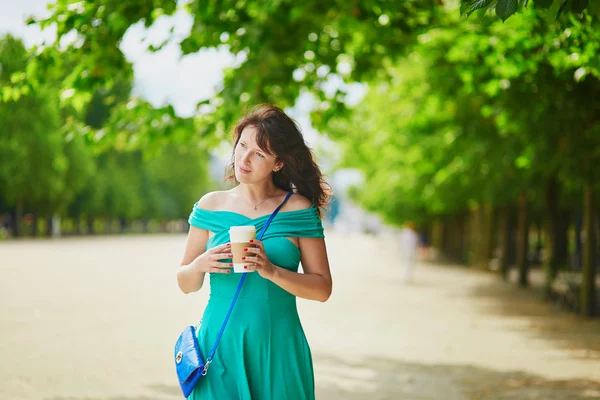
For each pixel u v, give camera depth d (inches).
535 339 438.9
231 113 333.7
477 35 346.0
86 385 273.3
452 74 484.4
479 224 1176.8
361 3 313.4
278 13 331.0
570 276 723.4
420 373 323.0
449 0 375.6
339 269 1179.3
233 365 128.7
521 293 770.8
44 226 2381.9
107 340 376.8
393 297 699.4
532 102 424.8
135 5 299.7
